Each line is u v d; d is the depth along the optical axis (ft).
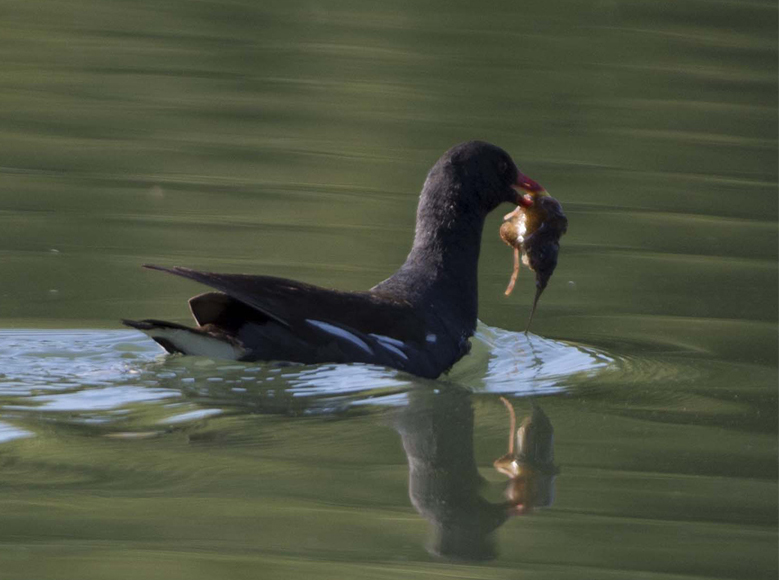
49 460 30.25
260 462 31.01
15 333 39.63
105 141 63.98
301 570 25.94
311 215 54.70
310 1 92.73
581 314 45.39
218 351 34.88
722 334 43.37
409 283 38.93
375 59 79.61
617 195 59.41
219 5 91.40
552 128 68.59
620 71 78.69
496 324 43.96
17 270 46.52
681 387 37.99
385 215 55.01
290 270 47.75
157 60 78.28
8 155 61.00
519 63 79.56
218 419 33.14
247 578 25.61
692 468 31.68
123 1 91.40
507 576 26.27
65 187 56.80
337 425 33.42
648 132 68.69
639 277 49.44
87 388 34.60
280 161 61.98
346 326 35.78
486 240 54.85
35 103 69.56
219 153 62.69
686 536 28.14
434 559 26.61
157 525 27.55
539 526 28.58
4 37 81.20
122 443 31.42
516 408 35.81
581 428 34.37
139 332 40.22
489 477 30.96
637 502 29.76
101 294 44.47
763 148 67.31
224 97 71.97
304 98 72.54
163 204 55.26
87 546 26.55
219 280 34.01
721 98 74.90
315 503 28.91
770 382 38.52
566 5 92.02
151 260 48.34
